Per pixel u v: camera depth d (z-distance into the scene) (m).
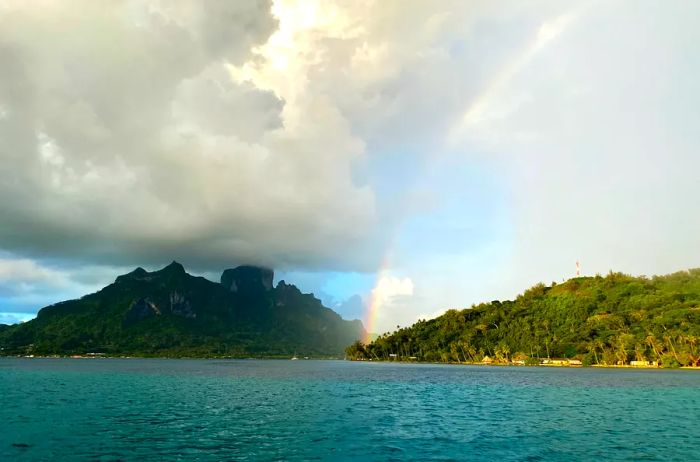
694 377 168.75
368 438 52.19
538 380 154.00
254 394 104.12
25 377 158.12
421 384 137.50
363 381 150.88
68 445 47.06
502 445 48.88
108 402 84.56
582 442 50.56
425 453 45.09
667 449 47.31
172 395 99.75
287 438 51.75
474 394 106.12
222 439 50.72
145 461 40.91
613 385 132.62
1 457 42.22
